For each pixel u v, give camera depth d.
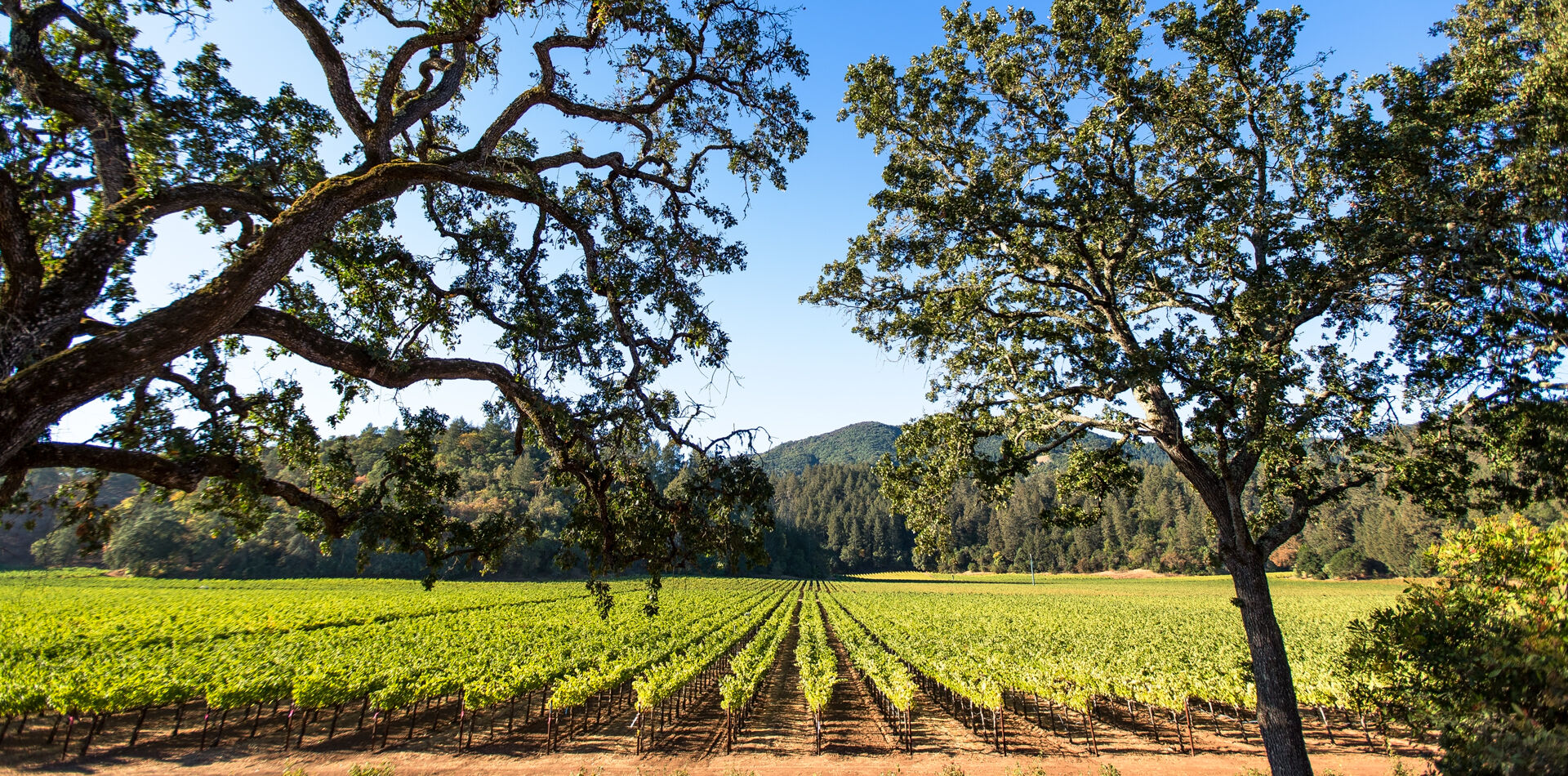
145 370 4.05
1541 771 4.15
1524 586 5.70
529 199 6.73
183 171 6.32
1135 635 32.03
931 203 10.80
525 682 15.53
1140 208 9.73
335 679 14.35
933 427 11.30
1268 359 8.13
